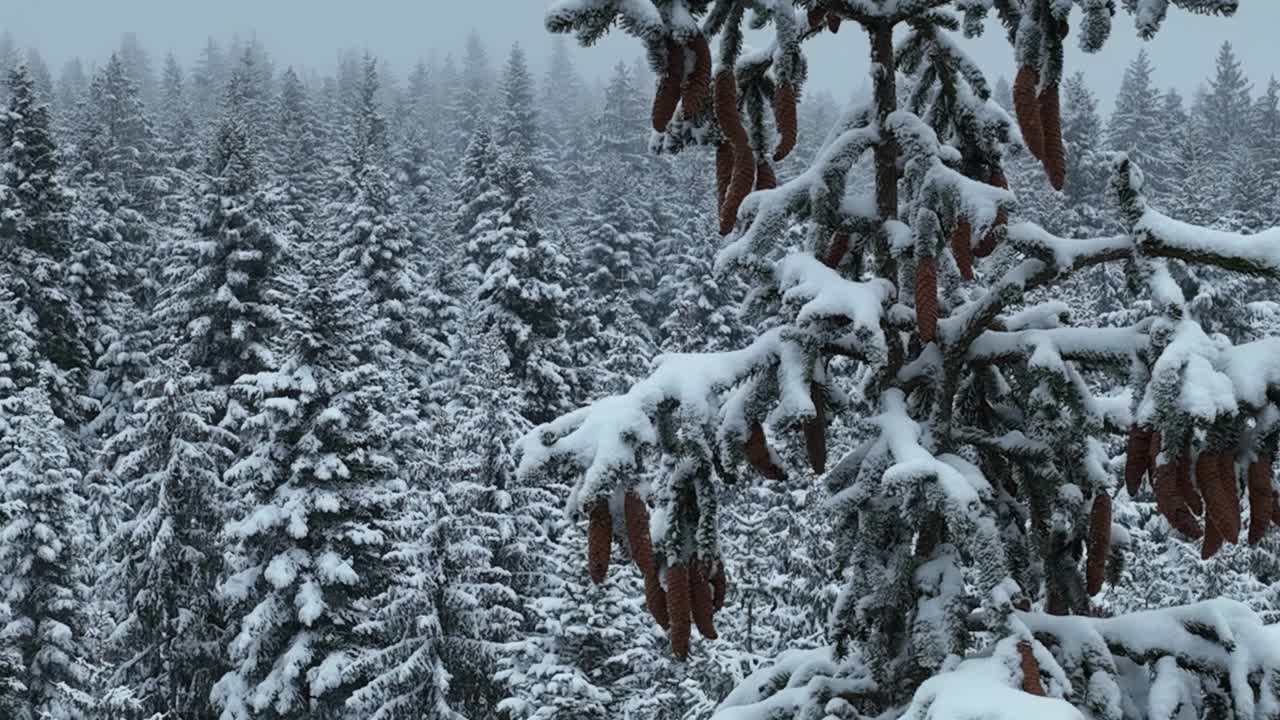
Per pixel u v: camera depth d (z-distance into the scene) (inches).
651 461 209.3
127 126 3617.1
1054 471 214.4
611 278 2591.0
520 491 1232.8
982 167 242.1
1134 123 3307.1
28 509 1198.9
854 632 212.5
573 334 2237.9
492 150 2645.2
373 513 1240.8
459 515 1143.6
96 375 1995.6
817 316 193.9
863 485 203.6
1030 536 227.8
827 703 209.3
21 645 1189.7
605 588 949.2
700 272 2071.9
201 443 1298.0
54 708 1186.0
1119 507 823.1
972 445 222.4
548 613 989.8
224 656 1256.8
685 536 197.6
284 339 1298.0
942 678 173.2
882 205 225.0
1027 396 221.1
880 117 224.5
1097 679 195.3
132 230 2687.0
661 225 3029.0
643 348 1819.6
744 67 225.0
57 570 1233.4
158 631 1254.9
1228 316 868.0
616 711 932.6
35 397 1248.2
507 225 2086.6
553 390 1956.2
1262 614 767.7
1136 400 194.4
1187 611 203.0
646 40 185.2
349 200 2819.9
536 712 916.0
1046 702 156.3
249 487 1266.0
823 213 218.1
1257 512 177.2
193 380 1322.6
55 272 2036.2
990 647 186.2
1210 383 172.1
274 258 1985.7
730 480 208.5
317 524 1219.9
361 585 1224.8
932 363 218.8
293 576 1158.3
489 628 1112.8
